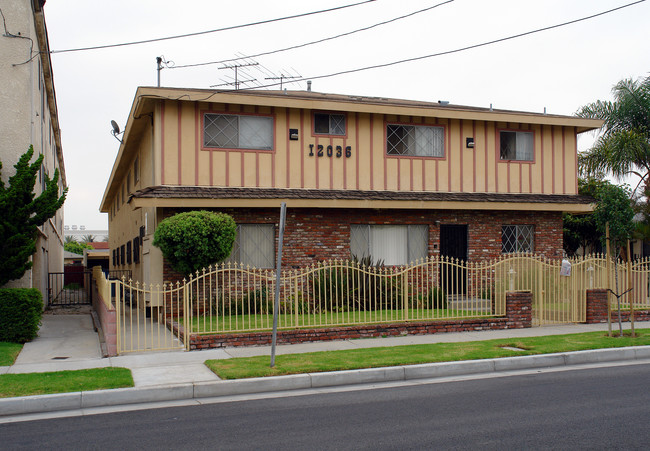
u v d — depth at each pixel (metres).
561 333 13.13
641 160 20.81
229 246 14.42
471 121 19.08
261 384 8.80
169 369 9.62
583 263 15.09
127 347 11.63
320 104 16.88
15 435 6.59
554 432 6.42
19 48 14.28
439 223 18.30
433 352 10.72
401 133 18.27
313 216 17.06
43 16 15.59
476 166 19.03
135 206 14.84
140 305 18.33
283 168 16.94
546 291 14.68
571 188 20.20
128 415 7.47
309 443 6.13
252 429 6.70
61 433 6.66
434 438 6.25
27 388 8.16
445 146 18.70
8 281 13.32
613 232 12.67
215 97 15.91
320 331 12.24
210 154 16.25
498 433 6.40
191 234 13.71
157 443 6.21
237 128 16.56
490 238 18.92
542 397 8.10
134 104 16.52
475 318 13.79
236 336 11.67
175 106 15.98
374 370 9.38
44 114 19.27
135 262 20.77
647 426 6.63
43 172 19.09
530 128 19.77
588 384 8.93
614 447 5.89
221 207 16.06
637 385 8.81
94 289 19.77
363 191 17.48
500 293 14.24
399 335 12.85
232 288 16.05
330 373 9.18
